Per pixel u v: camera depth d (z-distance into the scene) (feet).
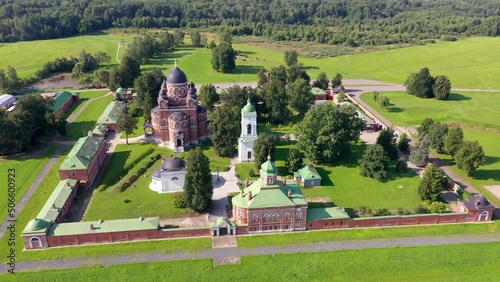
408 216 341.82
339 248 312.09
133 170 437.99
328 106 456.45
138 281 278.46
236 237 325.83
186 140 491.72
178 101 485.15
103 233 315.17
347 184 416.05
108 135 538.06
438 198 386.93
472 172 441.27
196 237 325.83
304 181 410.11
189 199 356.18
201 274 284.82
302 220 332.60
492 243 317.22
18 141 462.19
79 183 400.88
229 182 418.10
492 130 572.92
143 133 541.34
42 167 445.78
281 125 581.12
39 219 315.17
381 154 423.23
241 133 465.06
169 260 298.15
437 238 323.98
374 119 607.37
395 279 282.15
